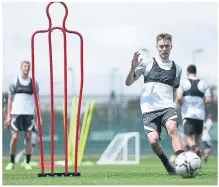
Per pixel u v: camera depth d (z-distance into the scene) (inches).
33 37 792.9
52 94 805.9
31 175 914.7
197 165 788.6
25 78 1214.3
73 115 1438.2
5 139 2770.7
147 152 2874.0
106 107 3011.8
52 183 729.0
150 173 981.2
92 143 2945.4
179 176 826.8
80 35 808.9
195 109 1197.1
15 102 1218.6
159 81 829.8
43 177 818.2
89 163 1630.2
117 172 1044.5
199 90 1194.6
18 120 1217.4
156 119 829.2
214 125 2893.7
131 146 2410.2
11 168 1225.4
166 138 2893.7
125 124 2955.2
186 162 786.8
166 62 836.6
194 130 1200.8
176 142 808.9
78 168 1290.6
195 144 1207.6
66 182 741.9
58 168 1248.8
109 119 2984.7
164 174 932.0
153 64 833.5
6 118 1278.3
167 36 832.9
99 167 1360.7
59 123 2913.4
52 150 828.6
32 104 1224.2
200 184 708.0
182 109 1205.7
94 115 3011.8
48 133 2849.4
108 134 2952.8
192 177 795.4
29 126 1226.0
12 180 785.6
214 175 885.8
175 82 839.1
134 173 988.6
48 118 2856.8
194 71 1204.5
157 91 828.6
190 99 1195.9
